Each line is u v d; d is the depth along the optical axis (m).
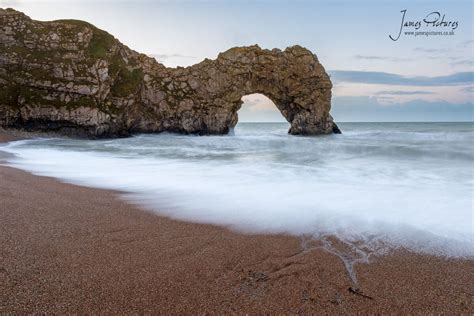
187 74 38.44
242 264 4.21
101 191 8.45
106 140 30.23
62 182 9.55
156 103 36.59
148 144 26.38
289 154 19.14
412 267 4.27
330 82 41.75
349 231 5.57
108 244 4.72
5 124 28.27
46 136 29.30
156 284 3.61
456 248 4.89
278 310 3.21
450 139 27.34
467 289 3.75
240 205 7.15
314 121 40.66
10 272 3.67
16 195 7.27
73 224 5.52
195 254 4.49
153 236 5.15
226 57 39.31
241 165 13.96
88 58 31.80
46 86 29.95
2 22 31.73
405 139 28.42
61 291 3.36
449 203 7.34
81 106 30.12
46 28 32.69
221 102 38.75
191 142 28.30
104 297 3.29
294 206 7.07
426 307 3.37
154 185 9.35
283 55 39.97
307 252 4.67
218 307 3.22
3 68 29.92
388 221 6.09
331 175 11.22
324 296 3.50
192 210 6.75
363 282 3.84
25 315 2.91
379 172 11.93
